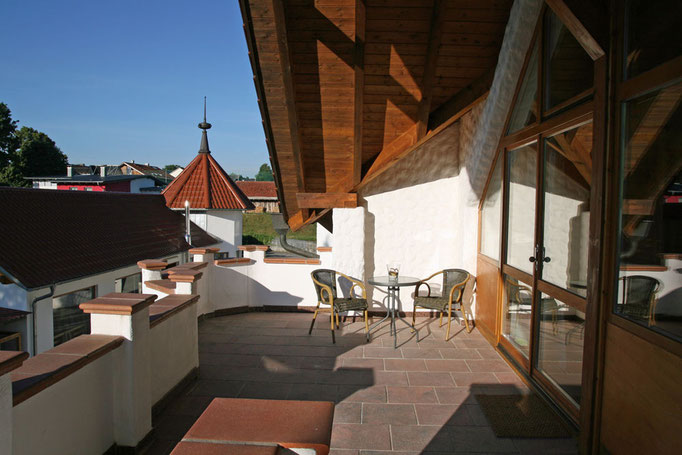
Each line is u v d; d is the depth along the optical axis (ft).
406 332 19.48
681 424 6.88
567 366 11.42
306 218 24.49
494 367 15.24
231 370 15.05
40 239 41.78
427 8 12.62
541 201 13.04
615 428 8.68
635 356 8.06
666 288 7.28
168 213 66.74
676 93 7.23
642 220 7.99
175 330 12.80
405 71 14.51
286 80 13.35
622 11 8.34
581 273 10.70
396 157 17.19
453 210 21.76
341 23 12.66
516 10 12.29
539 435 10.65
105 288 43.86
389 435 10.73
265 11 11.63
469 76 15.01
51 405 7.65
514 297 15.56
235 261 23.04
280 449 4.33
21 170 147.43
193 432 4.57
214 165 72.18
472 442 10.41
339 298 19.60
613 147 8.68
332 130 16.79
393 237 21.94
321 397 12.89
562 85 11.68
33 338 35.09
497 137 16.55
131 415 9.64
